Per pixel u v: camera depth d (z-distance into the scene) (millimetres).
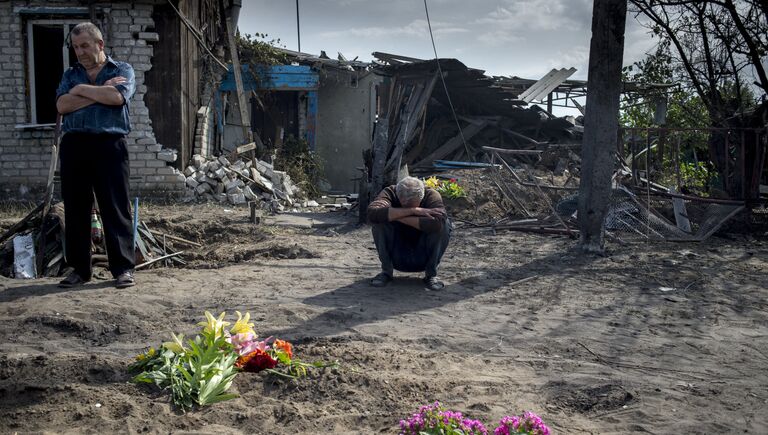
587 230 8391
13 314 5039
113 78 5891
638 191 10492
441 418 3004
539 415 3432
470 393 3701
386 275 6535
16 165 12469
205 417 3328
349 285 6527
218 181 13367
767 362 4395
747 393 3814
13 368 3857
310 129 19000
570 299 6090
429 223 6062
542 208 11570
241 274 7004
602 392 3771
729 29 11438
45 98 13570
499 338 4840
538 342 4766
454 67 14539
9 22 12203
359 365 4066
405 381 3787
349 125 19797
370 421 3334
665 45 12031
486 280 6844
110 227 6043
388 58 18125
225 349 3895
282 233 10070
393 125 15734
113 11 12289
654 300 6082
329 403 3549
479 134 17531
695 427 3336
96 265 7078
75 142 5840
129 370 3846
